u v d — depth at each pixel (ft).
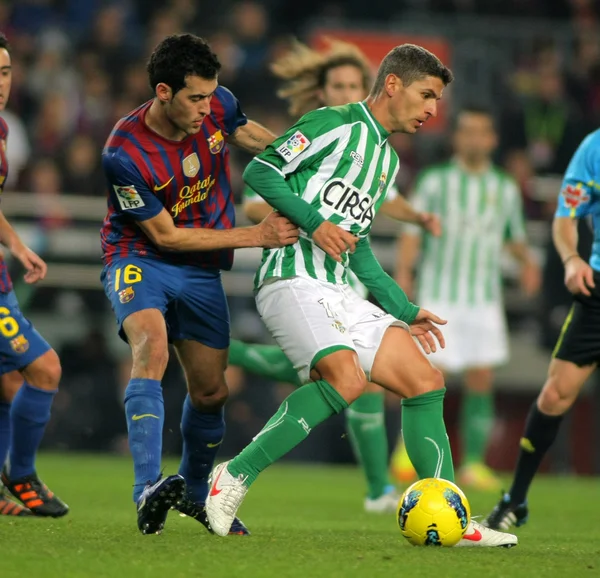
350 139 54.65
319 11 185.06
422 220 81.71
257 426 128.16
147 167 53.78
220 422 58.85
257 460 52.11
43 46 168.76
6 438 63.57
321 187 54.80
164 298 55.52
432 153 165.58
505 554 48.83
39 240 140.26
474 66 172.14
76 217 142.31
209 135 55.88
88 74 161.38
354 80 75.46
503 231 119.65
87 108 157.79
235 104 57.41
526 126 159.12
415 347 54.95
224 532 51.93
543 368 152.05
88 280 142.51
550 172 158.10
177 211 55.83
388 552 47.42
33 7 176.55
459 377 144.66
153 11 182.50
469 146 118.42
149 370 52.75
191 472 59.11
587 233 127.34
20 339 60.64
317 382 52.65
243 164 148.25
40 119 153.99
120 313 54.44
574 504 94.12
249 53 172.35
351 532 61.00
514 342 152.15
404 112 55.06
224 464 52.65
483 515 78.02
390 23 180.24
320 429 142.82
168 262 56.24
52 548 45.34
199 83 51.60
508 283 152.46
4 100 57.93
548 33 177.27
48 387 61.57
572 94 169.99
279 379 76.48
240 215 135.85
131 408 51.98
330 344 52.75
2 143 62.23
